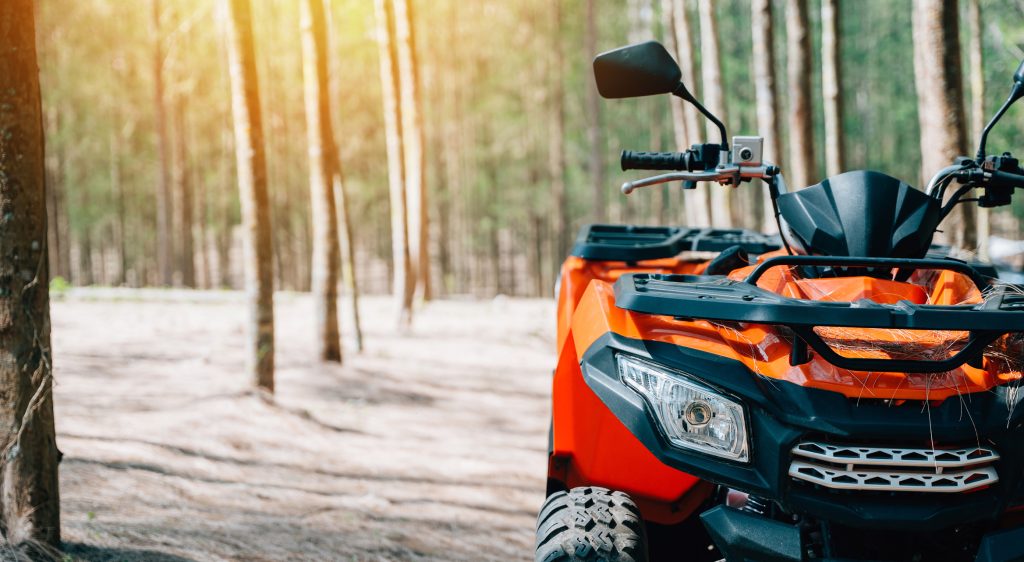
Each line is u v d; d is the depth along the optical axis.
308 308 20.12
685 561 2.96
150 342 12.32
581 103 46.38
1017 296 2.38
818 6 50.62
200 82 40.66
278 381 10.07
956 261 2.69
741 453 2.39
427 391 10.48
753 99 47.78
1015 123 21.62
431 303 23.36
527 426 9.13
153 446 6.34
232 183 45.66
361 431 8.06
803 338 2.34
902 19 58.06
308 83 11.04
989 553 2.29
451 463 7.19
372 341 14.43
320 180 11.10
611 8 45.25
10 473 3.79
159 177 30.98
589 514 2.45
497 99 47.25
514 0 45.72
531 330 16.80
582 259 4.27
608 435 2.63
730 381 2.42
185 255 37.09
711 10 17.80
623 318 2.73
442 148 49.28
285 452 6.88
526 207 48.47
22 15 3.68
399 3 18.67
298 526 5.02
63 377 8.92
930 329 2.22
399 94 17.08
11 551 3.72
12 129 3.69
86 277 51.81
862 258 2.53
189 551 4.25
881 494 2.30
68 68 40.62
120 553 4.07
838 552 2.41
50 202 42.66
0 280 3.74
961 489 2.27
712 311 2.37
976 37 20.58
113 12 40.38
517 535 5.43
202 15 35.28
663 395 2.48
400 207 16.56
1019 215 37.78
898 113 54.94
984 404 2.33
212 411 7.59
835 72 13.53
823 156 52.72
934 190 3.18
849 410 2.30
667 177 3.18
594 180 26.91
